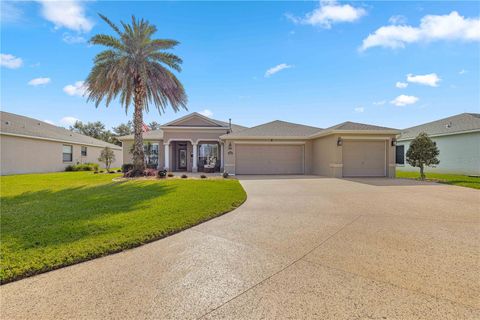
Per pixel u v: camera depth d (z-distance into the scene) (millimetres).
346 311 2328
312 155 18906
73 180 14109
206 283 2887
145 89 15727
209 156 22328
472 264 3328
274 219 5766
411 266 3279
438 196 8578
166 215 5871
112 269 3273
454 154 17062
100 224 5125
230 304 2469
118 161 32281
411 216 5949
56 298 2590
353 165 15727
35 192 9672
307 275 3055
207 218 5746
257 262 3455
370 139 15602
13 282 2930
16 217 5734
